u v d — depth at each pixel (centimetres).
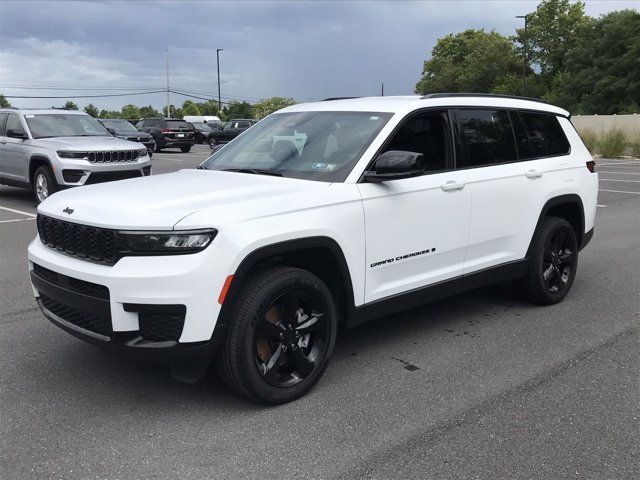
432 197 439
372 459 311
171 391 385
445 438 331
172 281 319
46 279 376
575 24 6750
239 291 347
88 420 348
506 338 484
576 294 608
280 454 315
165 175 451
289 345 366
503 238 507
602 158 2933
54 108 1301
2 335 480
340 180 398
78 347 456
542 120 565
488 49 7256
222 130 3541
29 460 307
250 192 371
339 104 484
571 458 312
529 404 371
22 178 1198
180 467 303
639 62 4947
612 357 445
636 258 767
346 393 386
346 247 386
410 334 493
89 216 346
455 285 473
